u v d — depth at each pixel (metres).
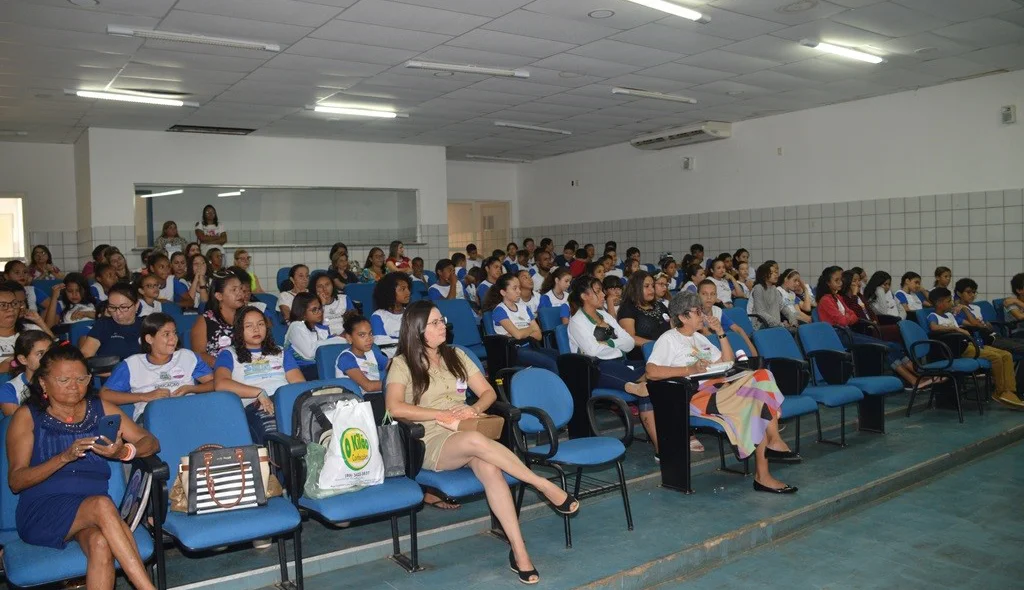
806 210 10.05
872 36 6.75
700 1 5.71
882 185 9.27
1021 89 8.08
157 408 3.22
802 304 7.87
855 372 6.04
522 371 4.04
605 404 5.08
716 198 11.16
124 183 9.81
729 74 7.97
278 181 10.90
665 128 11.09
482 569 3.47
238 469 3.03
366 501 3.13
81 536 2.71
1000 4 5.96
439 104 8.98
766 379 4.48
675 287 9.39
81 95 7.82
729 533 3.87
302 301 5.02
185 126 9.73
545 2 5.55
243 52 6.57
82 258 10.35
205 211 10.06
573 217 13.51
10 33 5.85
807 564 3.74
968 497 4.68
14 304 4.45
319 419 3.29
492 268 7.81
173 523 2.86
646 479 4.65
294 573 3.40
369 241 11.69
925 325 7.27
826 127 9.77
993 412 6.57
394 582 3.35
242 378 3.96
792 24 6.32
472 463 3.41
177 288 7.27
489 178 14.37
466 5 5.57
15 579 2.59
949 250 8.73
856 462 5.11
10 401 3.33
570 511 3.55
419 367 3.63
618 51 6.95
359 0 5.39
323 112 9.19
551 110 9.55
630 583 3.39
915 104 8.92
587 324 5.22
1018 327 7.77
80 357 2.96
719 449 5.07
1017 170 8.17
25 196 10.34
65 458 2.79
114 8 5.38
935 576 3.58
